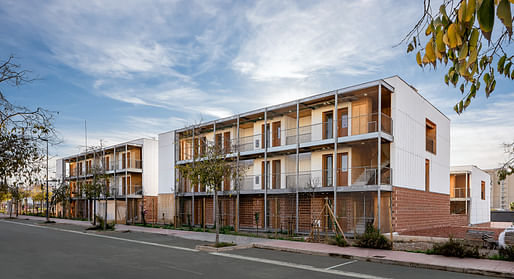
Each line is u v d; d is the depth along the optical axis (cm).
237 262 1125
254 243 1502
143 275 926
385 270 1005
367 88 1883
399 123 1942
